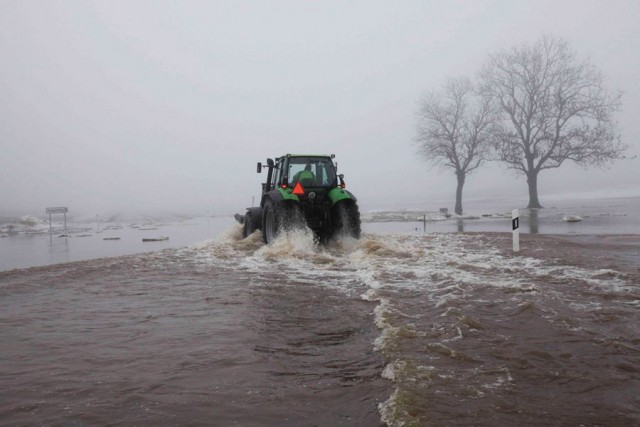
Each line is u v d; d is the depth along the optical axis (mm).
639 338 3605
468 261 7871
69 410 2551
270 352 3527
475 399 2572
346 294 5609
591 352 3307
